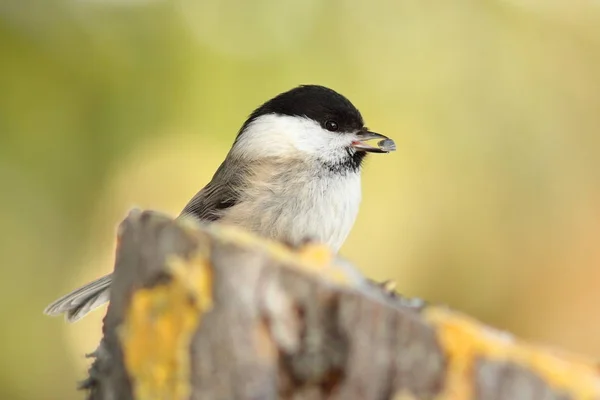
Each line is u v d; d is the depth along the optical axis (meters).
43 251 8.44
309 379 3.72
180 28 8.86
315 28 9.09
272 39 8.99
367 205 8.95
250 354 3.76
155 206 8.62
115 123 8.51
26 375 8.61
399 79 9.04
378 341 3.67
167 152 8.60
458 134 9.04
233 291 3.79
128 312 4.08
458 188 8.99
